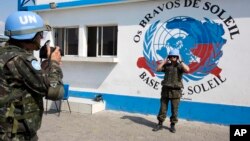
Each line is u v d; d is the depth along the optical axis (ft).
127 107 25.12
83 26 27.35
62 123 21.26
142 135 18.49
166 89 19.25
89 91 27.14
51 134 18.38
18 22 6.44
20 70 6.11
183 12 22.38
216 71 21.18
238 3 20.22
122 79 25.31
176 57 19.10
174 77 19.10
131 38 24.75
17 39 6.43
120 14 25.21
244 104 20.22
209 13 21.35
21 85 6.25
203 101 21.75
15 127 6.22
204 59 21.63
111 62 25.57
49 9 28.53
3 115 6.21
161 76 23.38
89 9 26.91
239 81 20.36
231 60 20.59
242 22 20.13
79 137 17.85
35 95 6.44
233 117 20.65
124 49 25.13
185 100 22.45
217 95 21.21
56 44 29.60
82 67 27.55
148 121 22.21
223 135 18.66
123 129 19.85
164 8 23.16
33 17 6.63
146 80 24.13
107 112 25.18
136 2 24.35
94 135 18.33
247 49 20.03
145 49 24.09
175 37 22.76
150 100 23.99
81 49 27.55
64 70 28.63
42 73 6.29
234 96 20.56
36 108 6.50
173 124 19.35
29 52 6.60
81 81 27.63
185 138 17.98
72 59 27.22
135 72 24.64
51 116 23.50
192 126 20.77
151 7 23.70
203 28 21.62
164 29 23.22
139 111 24.56
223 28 20.83
